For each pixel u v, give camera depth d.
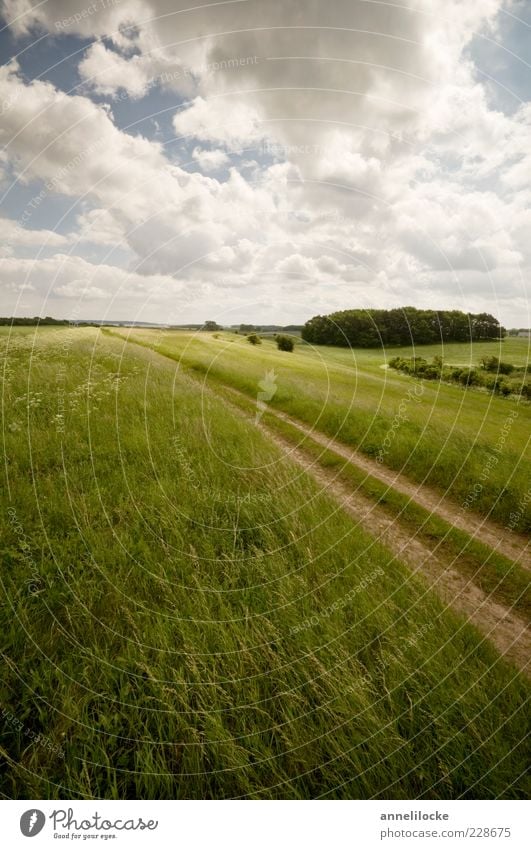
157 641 2.85
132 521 4.37
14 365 10.77
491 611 3.93
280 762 2.26
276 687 2.65
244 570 3.78
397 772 2.24
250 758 2.27
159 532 4.21
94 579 3.40
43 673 2.58
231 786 2.22
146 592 3.35
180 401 9.66
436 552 5.02
